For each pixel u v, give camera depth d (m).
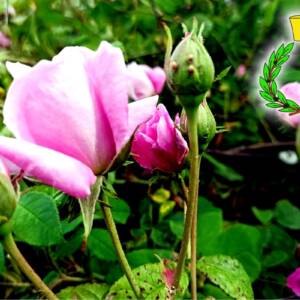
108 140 0.16
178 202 0.38
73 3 0.50
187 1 0.46
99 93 0.16
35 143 0.16
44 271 0.33
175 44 0.45
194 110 0.17
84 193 0.15
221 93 0.47
